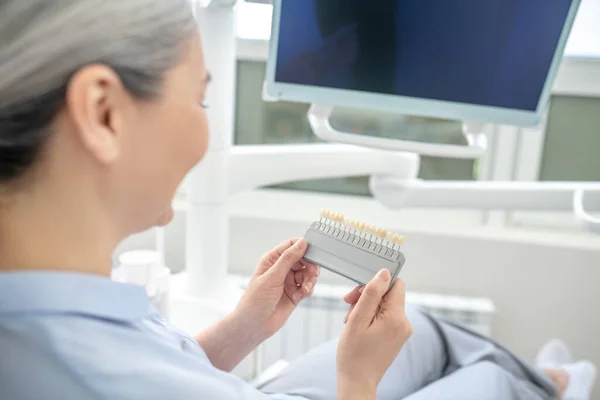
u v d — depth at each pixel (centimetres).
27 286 42
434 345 116
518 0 86
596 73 152
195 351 59
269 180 114
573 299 156
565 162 164
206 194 110
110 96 41
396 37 89
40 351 41
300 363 105
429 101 95
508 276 158
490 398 100
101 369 42
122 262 102
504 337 162
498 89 94
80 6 40
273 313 79
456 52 91
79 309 44
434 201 113
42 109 40
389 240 69
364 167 113
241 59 163
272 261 79
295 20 88
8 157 41
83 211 44
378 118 127
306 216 166
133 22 42
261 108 169
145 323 56
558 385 132
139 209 48
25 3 39
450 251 158
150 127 45
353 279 66
